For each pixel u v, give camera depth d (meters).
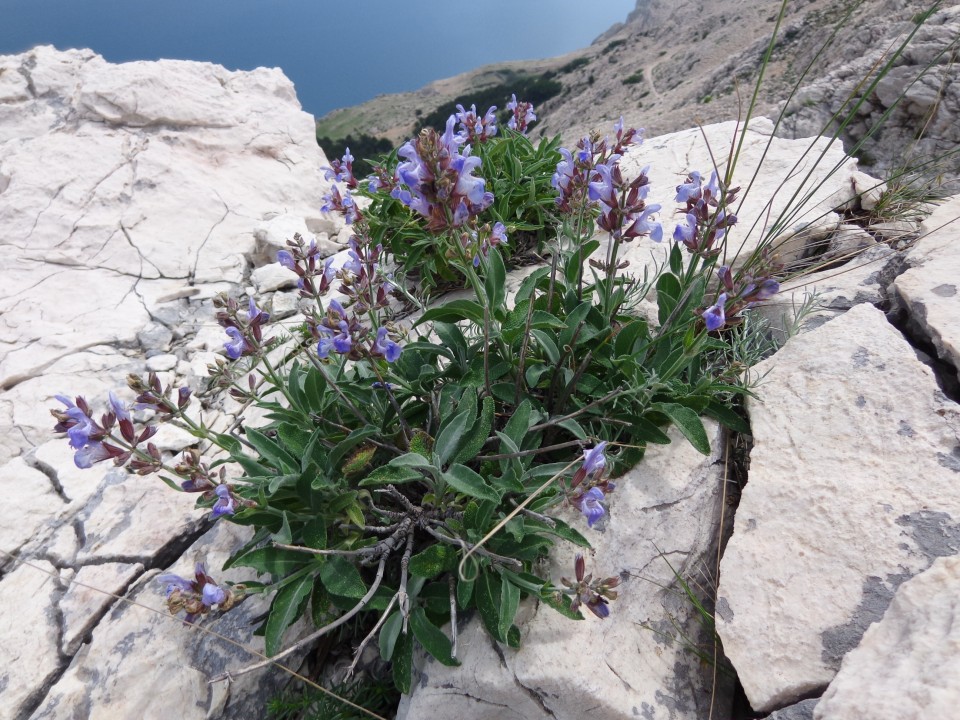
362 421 0.39
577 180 0.40
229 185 0.93
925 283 0.43
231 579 0.41
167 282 0.78
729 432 0.42
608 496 0.37
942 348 0.39
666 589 0.35
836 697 0.25
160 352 0.68
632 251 0.59
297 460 0.37
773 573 0.32
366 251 0.39
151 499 0.48
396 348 0.33
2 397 0.61
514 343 0.41
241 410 0.57
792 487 0.35
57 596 0.42
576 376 0.39
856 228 0.56
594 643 0.32
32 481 0.52
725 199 0.35
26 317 0.71
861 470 0.34
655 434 0.38
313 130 1.09
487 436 0.37
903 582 0.29
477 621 0.34
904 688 0.24
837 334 0.42
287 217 0.86
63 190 0.84
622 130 0.45
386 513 0.36
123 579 0.43
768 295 0.32
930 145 1.10
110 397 0.30
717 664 0.33
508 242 0.64
